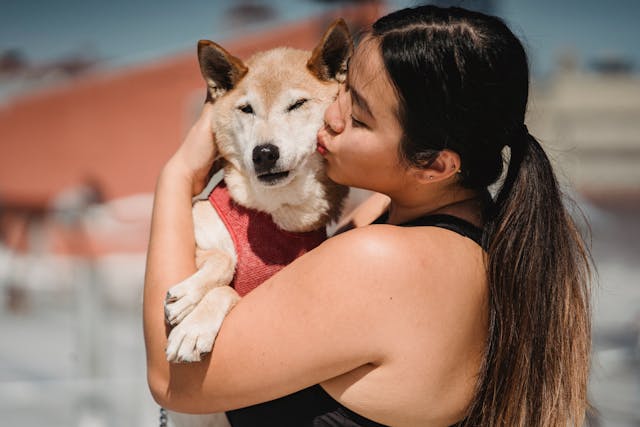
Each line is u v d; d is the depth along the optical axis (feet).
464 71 4.05
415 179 4.39
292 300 4.17
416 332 4.00
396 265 4.03
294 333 4.09
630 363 13.01
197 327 4.34
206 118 5.45
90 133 23.15
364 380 4.10
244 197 5.67
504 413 4.16
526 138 4.45
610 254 20.92
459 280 4.12
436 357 4.03
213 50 6.46
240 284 5.44
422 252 4.10
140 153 23.11
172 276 4.72
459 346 4.11
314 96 6.30
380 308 3.99
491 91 4.11
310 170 5.82
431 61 4.04
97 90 23.30
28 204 23.16
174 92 23.08
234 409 4.48
